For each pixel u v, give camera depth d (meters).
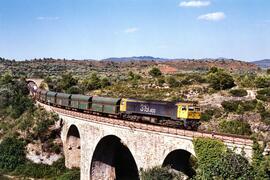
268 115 56.88
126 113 55.22
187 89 80.12
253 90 70.94
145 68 179.62
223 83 75.81
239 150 32.38
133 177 59.91
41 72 183.00
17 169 68.31
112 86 102.88
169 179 36.66
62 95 76.19
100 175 55.53
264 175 30.27
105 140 52.50
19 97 95.81
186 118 44.56
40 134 71.31
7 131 80.31
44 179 64.75
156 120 50.06
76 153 67.75
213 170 32.44
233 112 61.19
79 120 59.47
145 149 41.81
